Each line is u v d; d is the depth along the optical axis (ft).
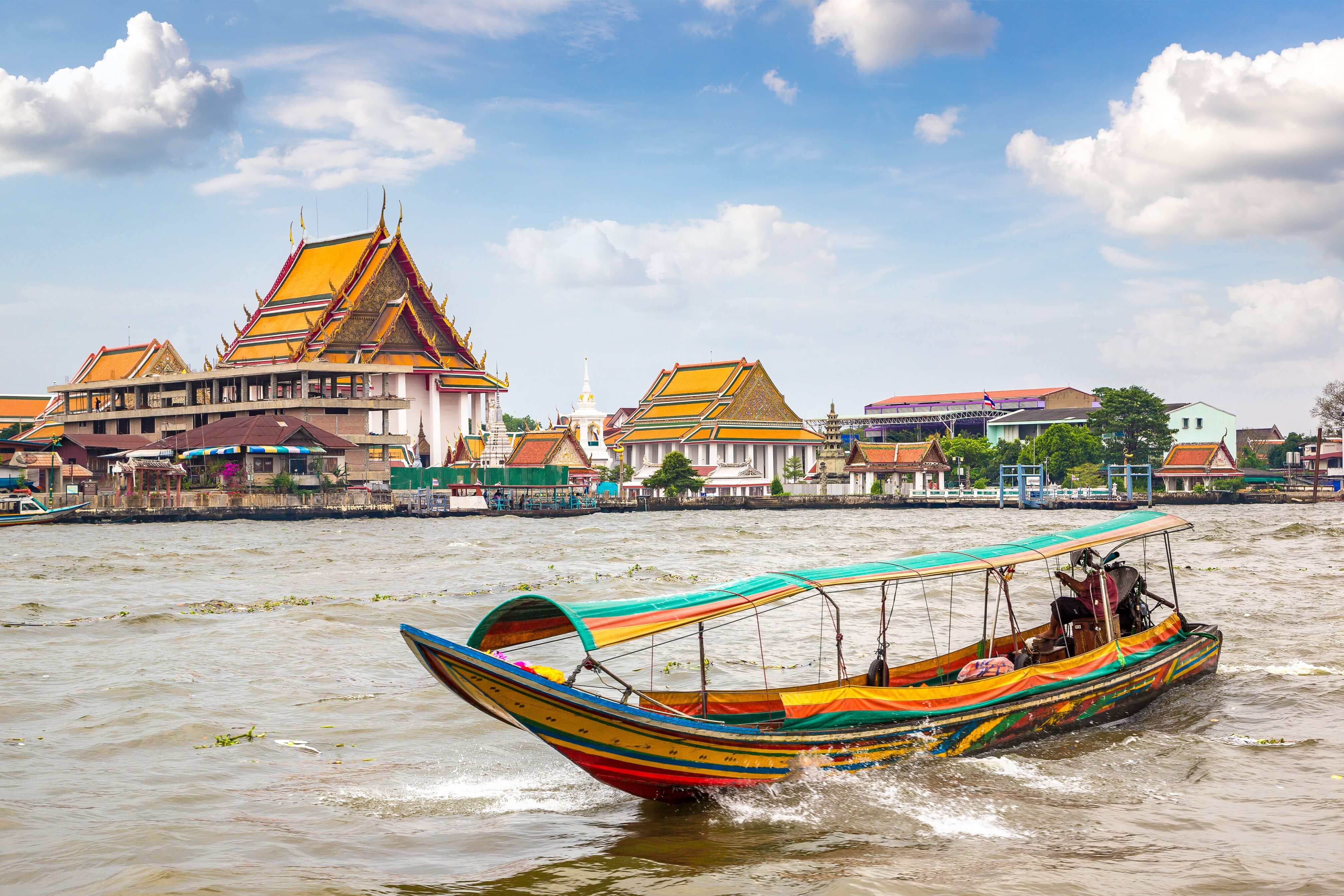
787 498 433.89
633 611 42.73
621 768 41.22
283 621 91.04
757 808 42.78
